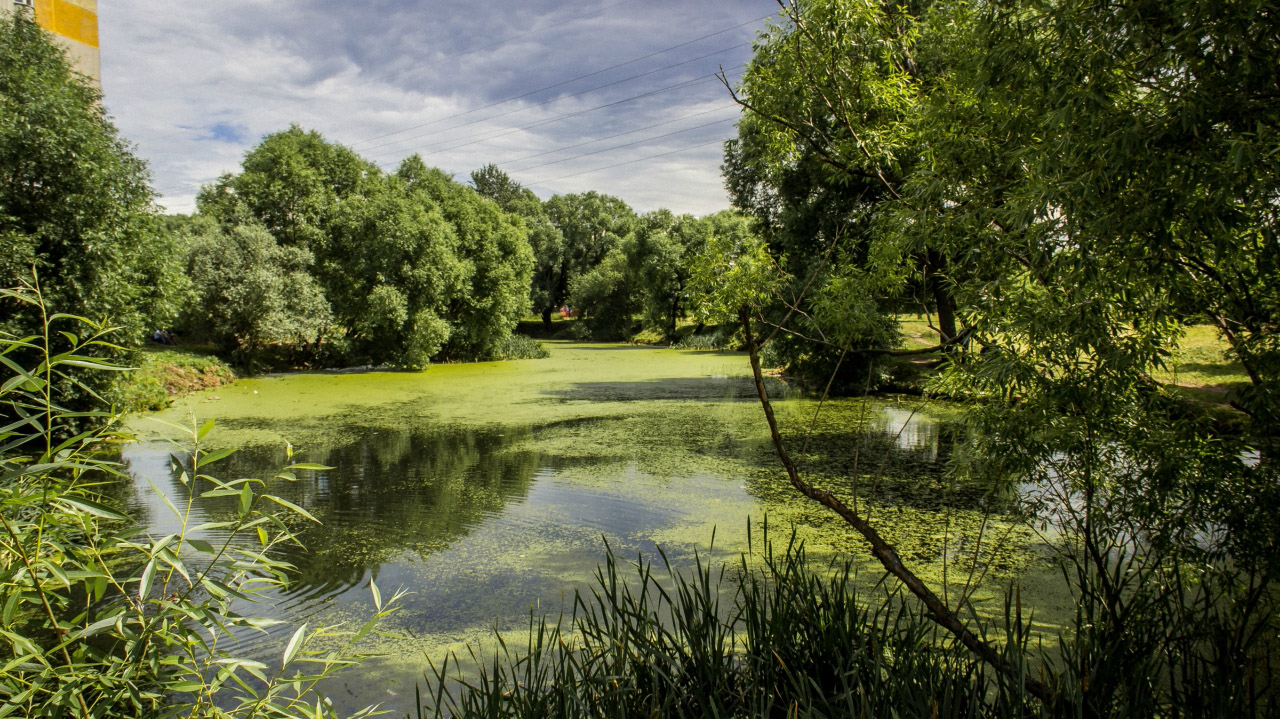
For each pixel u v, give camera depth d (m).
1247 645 2.79
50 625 2.23
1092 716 2.38
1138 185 2.21
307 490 8.16
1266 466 2.80
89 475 8.66
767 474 8.70
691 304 3.43
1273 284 2.68
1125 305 2.50
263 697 2.32
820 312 3.71
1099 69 2.31
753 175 16.44
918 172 3.71
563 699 2.66
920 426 11.70
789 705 2.69
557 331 49.22
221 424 12.42
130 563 5.55
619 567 5.59
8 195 9.30
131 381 12.48
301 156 24.50
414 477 8.77
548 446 10.64
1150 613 2.96
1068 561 5.20
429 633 4.57
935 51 4.70
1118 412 2.93
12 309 9.23
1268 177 2.02
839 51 4.69
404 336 22.77
